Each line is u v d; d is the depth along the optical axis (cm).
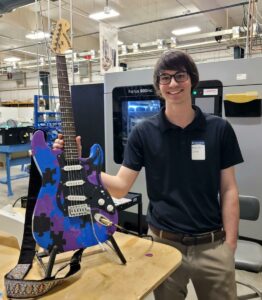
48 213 95
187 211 127
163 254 111
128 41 960
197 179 127
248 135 264
